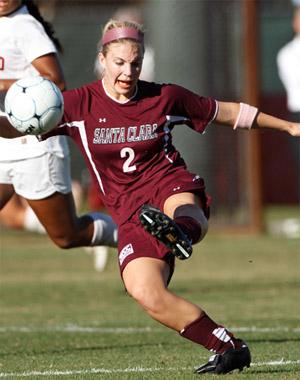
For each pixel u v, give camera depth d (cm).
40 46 2981
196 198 2536
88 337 3359
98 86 2578
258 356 2836
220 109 2612
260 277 5006
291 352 2909
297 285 4706
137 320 3772
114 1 7200
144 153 2558
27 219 4122
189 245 2328
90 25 7288
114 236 3303
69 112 2559
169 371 2595
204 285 4741
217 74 6725
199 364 2730
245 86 6675
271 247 6269
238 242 6581
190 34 6731
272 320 3659
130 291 2375
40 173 3130
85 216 3288
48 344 3222
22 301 4347
